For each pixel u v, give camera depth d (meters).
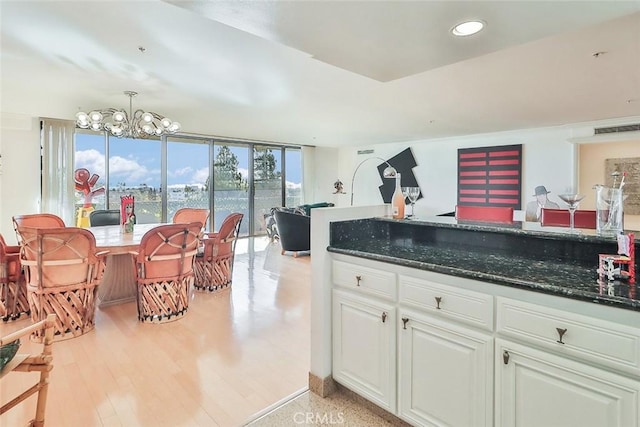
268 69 3.08
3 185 5.03
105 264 3.62
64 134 5.52
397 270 1.84
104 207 6.56
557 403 1.33
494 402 1.49
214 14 1.55
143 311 3.34
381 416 1.98
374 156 9.25
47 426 1.87
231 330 3.17
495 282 1.47
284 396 2.17
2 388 2.23
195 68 3.05
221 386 2.28
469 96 4.04
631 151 6.65
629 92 3.83
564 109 4.71
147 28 2.30
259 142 8.74
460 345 1.60
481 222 2.40
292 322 3.35
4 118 4.97
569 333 1.29
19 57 2.79
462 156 7.55
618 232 1.67
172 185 7.49
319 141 8.55
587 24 1.64
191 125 6.09
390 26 1.66
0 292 3.31
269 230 8.39
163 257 3.30
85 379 2.35
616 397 1.20
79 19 2.18
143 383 2.30
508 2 1.44
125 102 4.26
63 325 2.98
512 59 2.83
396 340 1.85
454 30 1.69
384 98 4.11
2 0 1.96
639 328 1.15
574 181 6.12
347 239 2.34
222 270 4.42
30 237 2.87
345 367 2.12
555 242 1.87
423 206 8.26
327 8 1.49
